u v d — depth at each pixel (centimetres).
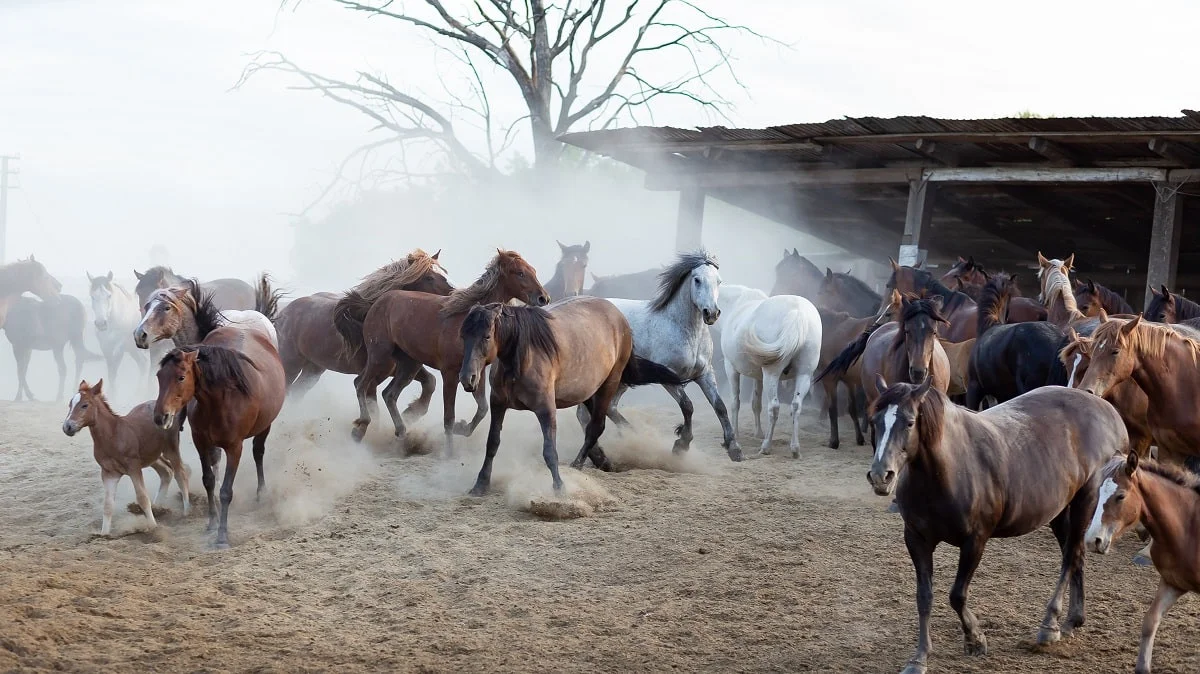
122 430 845
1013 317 1259
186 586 730
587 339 1001
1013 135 1516
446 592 731
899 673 586
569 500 916
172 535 866
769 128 1669
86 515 920
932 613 680
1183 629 645
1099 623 656
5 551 811
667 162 2034
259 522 906
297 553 815
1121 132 1416
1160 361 775
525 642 632
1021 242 2425
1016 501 584
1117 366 762
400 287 1218
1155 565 561
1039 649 610
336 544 835
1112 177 1552
